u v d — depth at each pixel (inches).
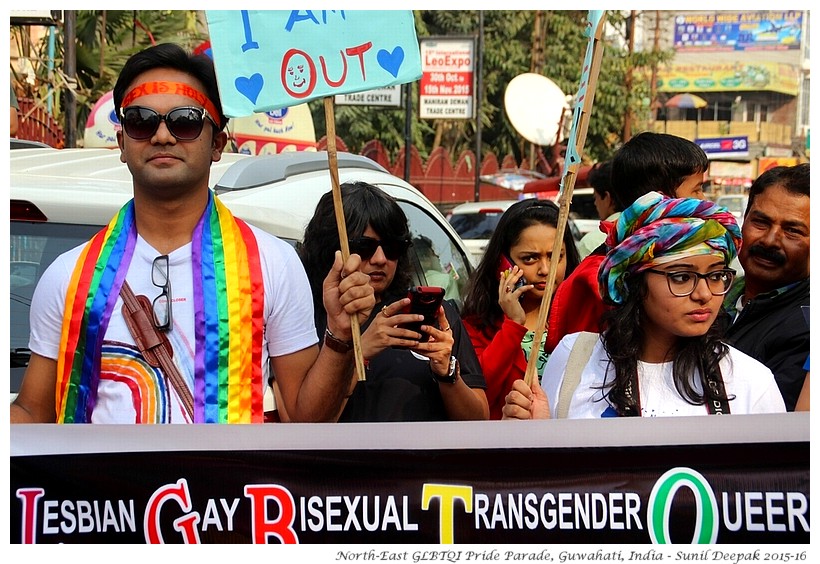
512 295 141.6
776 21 1764.3
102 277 113.6
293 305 116.8
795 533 109.4
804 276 137.9
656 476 110.6
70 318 112.8
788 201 136.8
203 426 110.3
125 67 114.3
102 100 290.2
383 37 116.3
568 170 115.1
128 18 620.7
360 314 114.9
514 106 812.6
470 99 911.0
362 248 131.0
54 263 116.1
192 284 114.0
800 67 1793.8
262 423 111.4
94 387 111.8
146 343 111.7
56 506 109.8
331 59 115.4
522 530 111.0
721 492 110.0
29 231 133.9
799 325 133.6
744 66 1736.0
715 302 110.5
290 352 116.9
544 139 816.9
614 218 153.1
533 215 151.6
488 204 575.5
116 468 110.3
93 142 289.7
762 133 1758.1
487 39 1170.0
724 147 1502.2
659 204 110.0
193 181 113.3
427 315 119.5
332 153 114.3
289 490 110.7
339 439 111.0
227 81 113.2
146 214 115.1
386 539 110.8
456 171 1055.0
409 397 126.9
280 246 118.3
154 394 111.4
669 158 146.9
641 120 1267.2
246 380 113.3
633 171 149.0
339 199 114.3
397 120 1050.1
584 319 144.9
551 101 815.1
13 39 508.7
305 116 420.5
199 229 115.9
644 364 115.3
